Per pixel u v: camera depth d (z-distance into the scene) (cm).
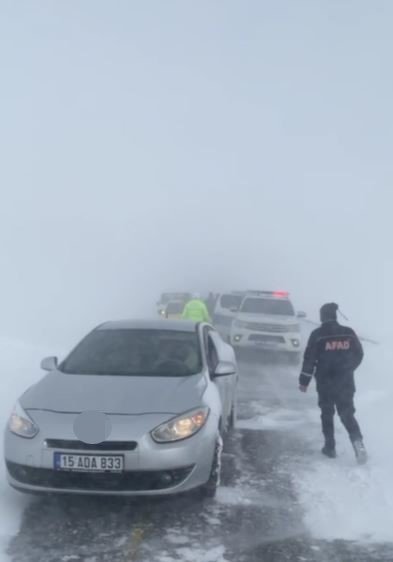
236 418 775
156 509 472
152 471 443
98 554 396
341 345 625
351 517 465
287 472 570
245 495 506
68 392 496
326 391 624
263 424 772
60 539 416
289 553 404
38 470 447
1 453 569
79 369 559
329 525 450
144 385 508
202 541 418
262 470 575
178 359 571
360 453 595
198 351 589
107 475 441
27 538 416
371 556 403
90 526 438
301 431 736
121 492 442
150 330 625
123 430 448
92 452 441
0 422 651
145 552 400
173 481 451
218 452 496
